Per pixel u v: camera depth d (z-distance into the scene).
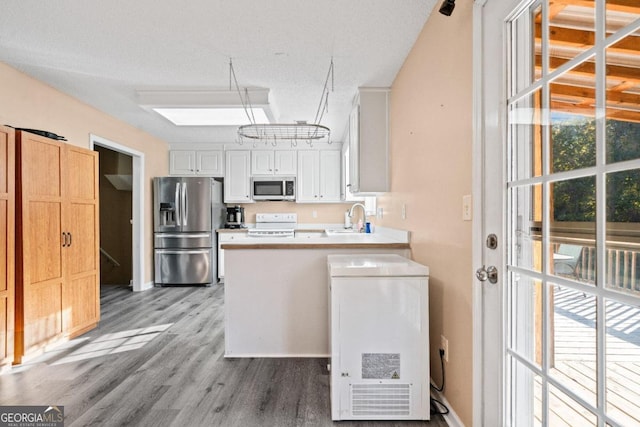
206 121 4.32
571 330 0.99
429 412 1.83
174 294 4.70
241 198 5.75
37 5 1.99
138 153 4.79
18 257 2.49
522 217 1.23
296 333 2.59
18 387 2.16
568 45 0.99
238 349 2.59
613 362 0.84
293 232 5.60
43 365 2.47
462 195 1.64
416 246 2.38
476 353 1.50
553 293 1.07
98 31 2.28
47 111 3.18
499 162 1.34
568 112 0.99
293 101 3.64
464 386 1.64
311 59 2.68
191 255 5.18
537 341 1.15
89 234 3.24
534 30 1.16
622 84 0.79
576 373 0.97
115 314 3.76
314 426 1.77
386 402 1.82
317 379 2.25
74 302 3.03
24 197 2.50
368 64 2.75
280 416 1.86
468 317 1.59
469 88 1.57
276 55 2.62
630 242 0.78
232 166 5.74
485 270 1.43
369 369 1.83
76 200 3.06
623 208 0.80
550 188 1.08
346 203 6.07
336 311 1.82
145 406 1.95
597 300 0.88
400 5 2.00
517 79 1.26
